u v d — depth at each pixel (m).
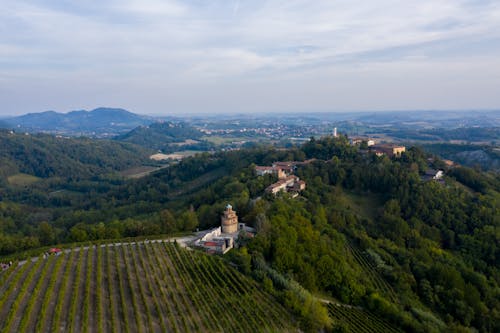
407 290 129.50
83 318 74.56
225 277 102.81
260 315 88.19
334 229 164.62
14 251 134.38
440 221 183.00
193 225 155.88
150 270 103.31
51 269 97.00
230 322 83.69
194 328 78.69
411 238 171.25
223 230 143.38
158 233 147.25
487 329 117.25
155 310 82.94
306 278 111.94
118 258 110.75
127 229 148.62
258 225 132.88
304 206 178.12
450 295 125.94
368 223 182.75
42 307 75.56
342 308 106.56
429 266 144.75
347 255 143.75
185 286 96.25
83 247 121.69
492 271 152.88
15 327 69.81
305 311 91.31
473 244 167.88
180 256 115.06
